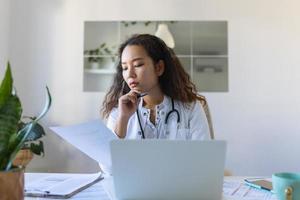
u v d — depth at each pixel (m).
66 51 2.99
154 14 2.97
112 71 2.95
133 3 2.98
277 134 2.90
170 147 0.72
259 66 2.93
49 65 2.99
